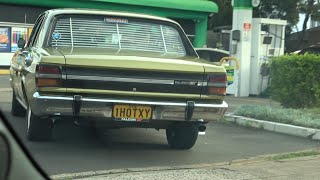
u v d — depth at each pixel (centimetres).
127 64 645
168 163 684
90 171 614
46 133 733
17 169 269
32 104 657
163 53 757
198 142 843
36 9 2170
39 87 629
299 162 718
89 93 637
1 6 2100
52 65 628
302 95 1140
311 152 777
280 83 1170
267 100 1545
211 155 746
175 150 770
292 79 1142
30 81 669
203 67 676
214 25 3253
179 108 661
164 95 660
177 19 2448
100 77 639
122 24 770
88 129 891
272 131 965
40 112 639
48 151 702
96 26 757
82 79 634
